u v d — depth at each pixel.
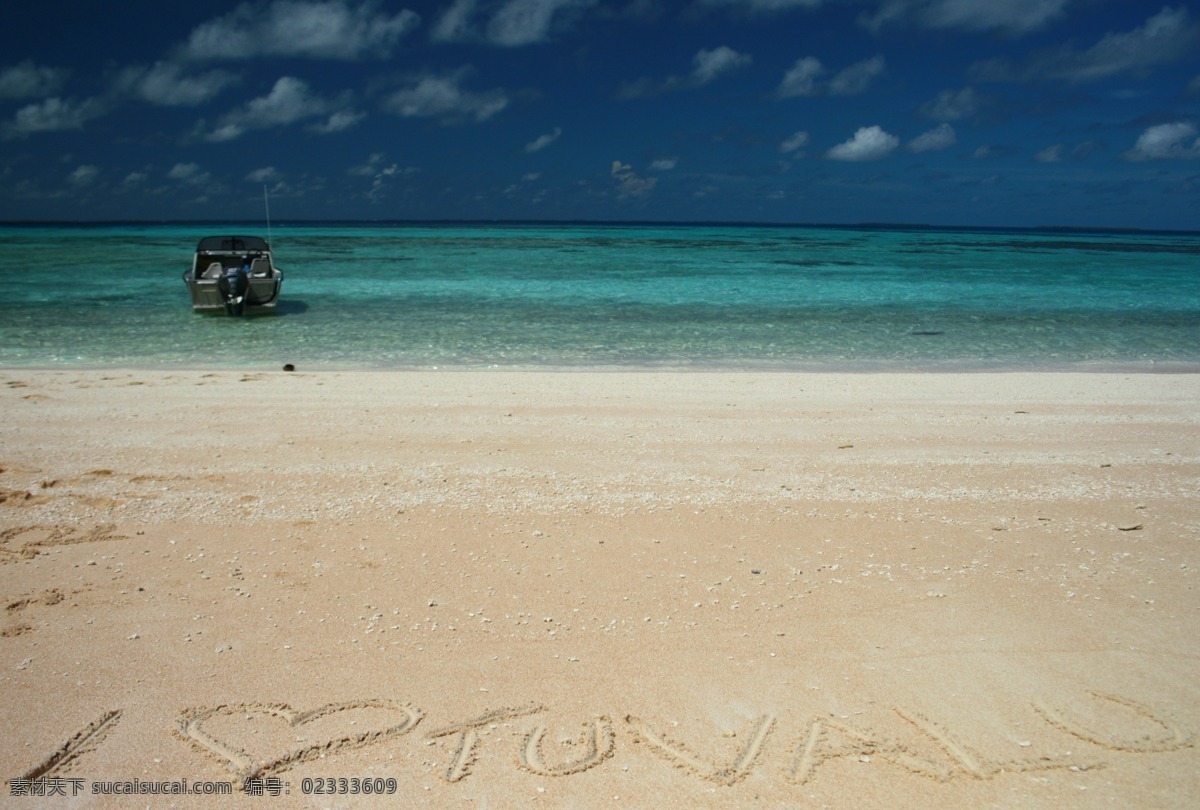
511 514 5.98
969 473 7.01
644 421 8.68
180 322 17.25
